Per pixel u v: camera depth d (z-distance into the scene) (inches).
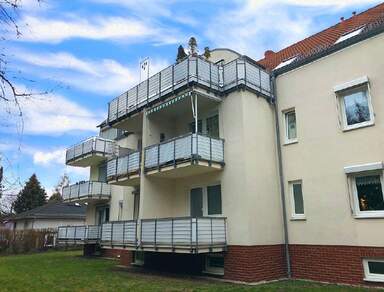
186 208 613.9
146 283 469.1
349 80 489.7
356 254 445.1
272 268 503.5
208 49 701.3
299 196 534.6
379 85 457.1
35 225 1509.6
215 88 567.8
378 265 426.3
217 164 541.6
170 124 682.8
